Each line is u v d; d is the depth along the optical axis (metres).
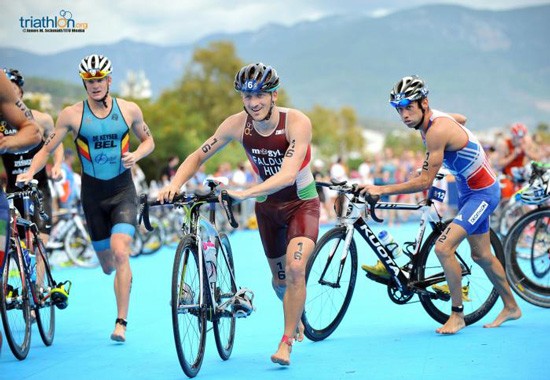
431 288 8.45
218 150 7.28
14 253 7.56
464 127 8.03
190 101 91.88
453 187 21.61
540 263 9.55
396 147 164.88
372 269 8.34
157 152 54.19
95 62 8.58
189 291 6.55
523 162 16.98
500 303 9.92
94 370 7.03
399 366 6.71
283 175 6.67
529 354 6.96
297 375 6.55
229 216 6.45
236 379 6.49
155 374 6.80
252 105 6.76
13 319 7.46
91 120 8.76
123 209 8.70
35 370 7.10
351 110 166.25
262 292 11.80
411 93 7.67
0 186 6.31
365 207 8.21
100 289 12.84
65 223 16.16
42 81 101.12
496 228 15.91
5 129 9.04
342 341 7.95
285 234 7.46
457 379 6.17
